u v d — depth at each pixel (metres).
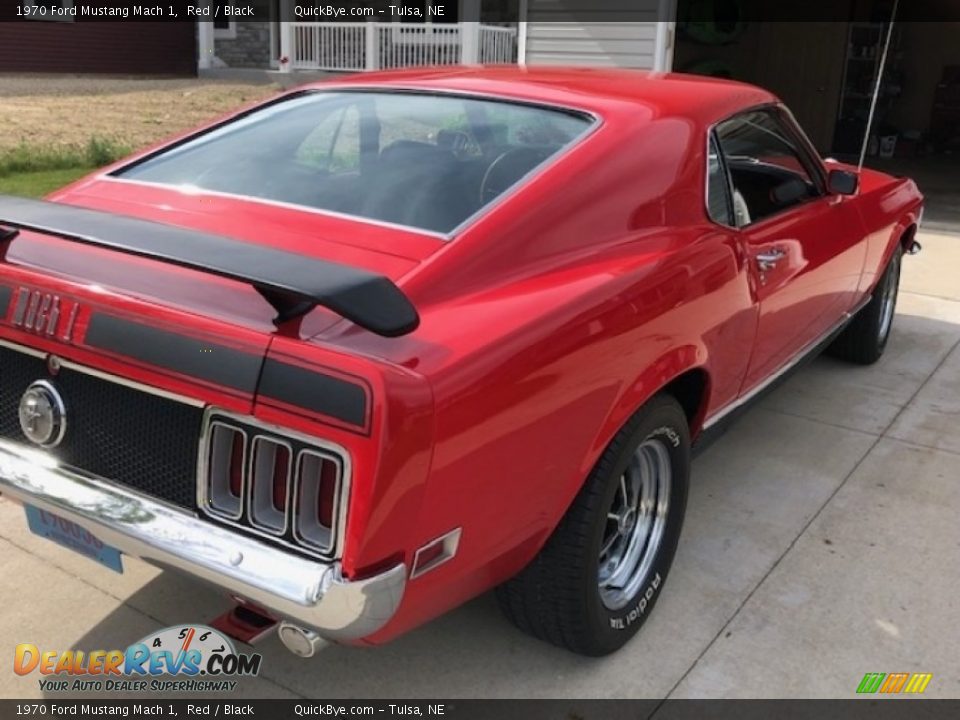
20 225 2.03
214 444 1.94
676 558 3.27
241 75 19.16
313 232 2.44
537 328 2.14
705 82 3.44
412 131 2.91
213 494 1.97
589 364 2.26
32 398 2.20
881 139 15.02
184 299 2.05
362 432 1.76
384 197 2.59
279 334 1.89
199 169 2.93
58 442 2.19
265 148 2.99
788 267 3.39
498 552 2.19
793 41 14.99
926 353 5.55
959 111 15.21
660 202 2.80
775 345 3.50
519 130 2.82
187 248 1.90
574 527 2.44
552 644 2.71
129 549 2.10
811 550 3.36
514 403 2.05
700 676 2.68
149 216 2.62
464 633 2.85
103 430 2.12
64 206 2.26
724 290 2.86
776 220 3.41
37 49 18.91
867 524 3.55
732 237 3.01
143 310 2.01
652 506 2.85
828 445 4.23
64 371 2.15
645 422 2.56
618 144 2.74
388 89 3.19
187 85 18.30
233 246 1.95
